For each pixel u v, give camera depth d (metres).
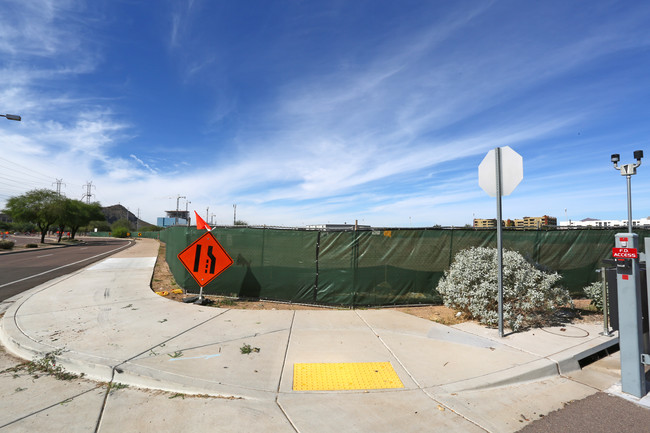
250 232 7.79
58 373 4.05
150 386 3.71
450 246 7.52
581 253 8.27
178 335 5.11
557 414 3.18
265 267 7.66
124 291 8.64
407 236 7.37
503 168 5.24
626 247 3.62
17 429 2.88
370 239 7.25
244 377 3.76
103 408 3.25
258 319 6.04
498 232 5.28
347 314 6.47
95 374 3.98
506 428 2.94
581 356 4.53
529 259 6.91
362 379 3.78
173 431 2.86
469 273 6.04
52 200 45.75
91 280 10.53
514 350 4.63
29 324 5.66
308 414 3.12
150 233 87.69
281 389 3.54
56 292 8.51
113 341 4.82
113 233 86.56
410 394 3.49
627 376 3.63
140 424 2.96
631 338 3.61
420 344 4.86
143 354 4.33
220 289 7.98
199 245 7.45
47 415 3.11
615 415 3.17
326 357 4.36
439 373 3.93
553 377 4.07
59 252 26.77
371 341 4.96
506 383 3.80
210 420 3.02
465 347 4.74
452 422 3.02
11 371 4.12
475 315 5.85
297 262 7.47
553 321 6.13
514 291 5.71
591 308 6.87
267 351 4.53
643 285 4.04
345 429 2.89
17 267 15.38
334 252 7.30
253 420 3.02
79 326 5.55
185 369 3.91
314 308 7.13
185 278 8.34
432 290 7.41
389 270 7.27
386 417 3.08
